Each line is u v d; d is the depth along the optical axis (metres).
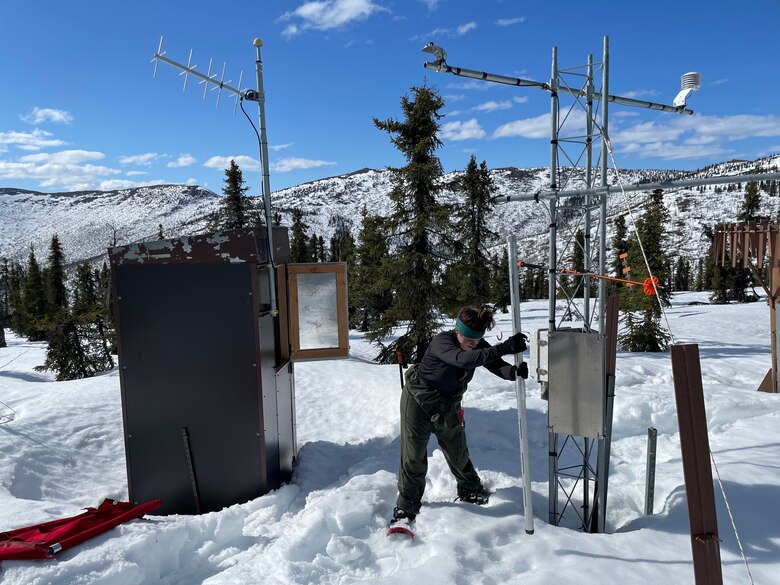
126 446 3.93
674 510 3.21
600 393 2.99
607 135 4.24
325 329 4.56
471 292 15.77
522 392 2.95
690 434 2.12
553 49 4.09
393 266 14.61
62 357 18.75
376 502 3.43
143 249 3.85
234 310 3.83
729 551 2.75
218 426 3.89
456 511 3.30
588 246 4.22
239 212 20.52
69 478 4.67
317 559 2.81
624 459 4.61
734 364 9.75
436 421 3.20
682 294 45.34
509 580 2.56
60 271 33.72
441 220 14.59
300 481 4.27
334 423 6.31
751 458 3.86
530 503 2.98
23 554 2.52
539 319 26.50
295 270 4.48
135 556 2.67
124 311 3.87
